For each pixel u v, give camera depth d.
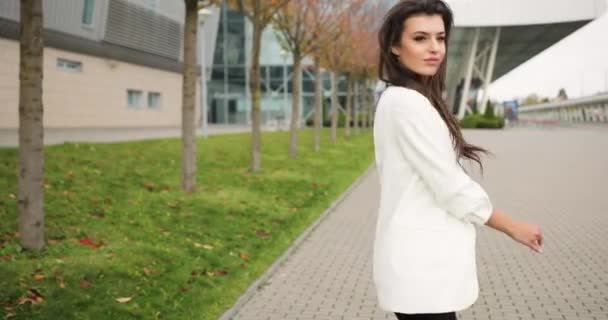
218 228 7.68
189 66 9.77
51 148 12.99
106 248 6.04
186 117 9.88
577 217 9.46
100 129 27.73
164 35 33.78
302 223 8.59
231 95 50.06
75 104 26.61
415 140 1.90
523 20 47.22
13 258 5.43
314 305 5.11
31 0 5.50
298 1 16.17
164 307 4.69
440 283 1.93
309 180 12.89
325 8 16.56
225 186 10.98
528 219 9.40
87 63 27.47
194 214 8.27
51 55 24.77
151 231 7.02
